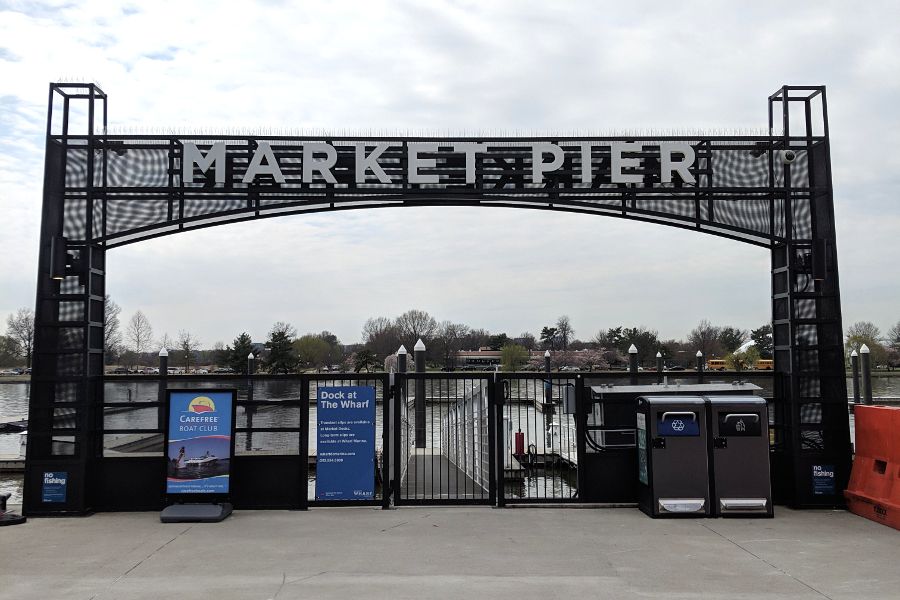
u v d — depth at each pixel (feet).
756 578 21.59
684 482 29.96
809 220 33.01
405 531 27.68
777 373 33.09
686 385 33.42
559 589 20.52
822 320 32.37
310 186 32.40
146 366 267.39
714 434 30.17
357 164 32.27
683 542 25.90
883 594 20.10
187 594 20.16
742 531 27.58
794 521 29.27
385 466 32.12
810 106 33.53
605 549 24.97
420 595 20.01
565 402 33.19
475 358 311.27
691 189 32.73
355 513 30.94
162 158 32.14
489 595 19.99
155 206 31.99
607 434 33.01
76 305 31.42
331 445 32.14
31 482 30.55
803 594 20.10
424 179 32.19
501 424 32.76
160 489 31.63
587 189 32.76
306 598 19.76
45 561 23.71
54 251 30.71
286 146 32.35
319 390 32.22
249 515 30.66
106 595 20.13
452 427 52.60
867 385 81.51
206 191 32.01
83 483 30.60
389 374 33.17
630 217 33.53
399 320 341.62
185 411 30.76
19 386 249.55
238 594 20.13
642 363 231.30
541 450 55.36
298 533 27.43
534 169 32.42
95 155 32.04
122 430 31.78
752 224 32.94
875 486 29.71
